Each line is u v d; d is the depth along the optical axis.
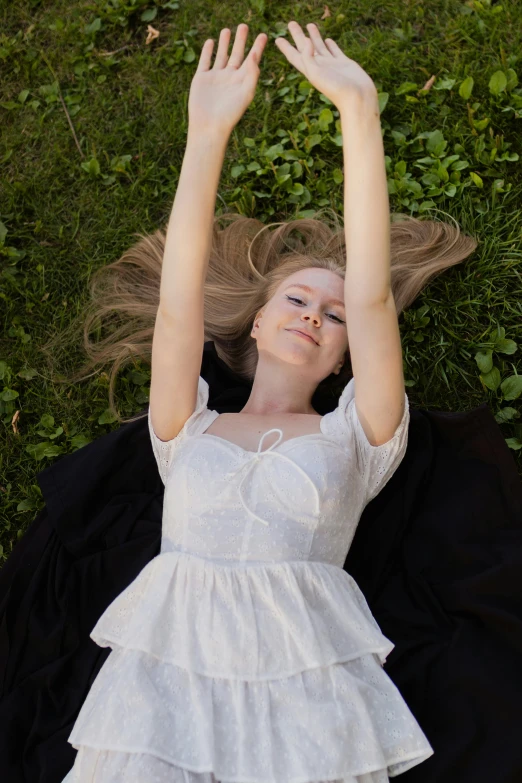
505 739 2.04
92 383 2.88
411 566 2.36
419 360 2.78
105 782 1.71
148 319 2.89
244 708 1.79
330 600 1.96
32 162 3.24
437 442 2.46
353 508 2.13
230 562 1.97
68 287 3.05
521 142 2.96
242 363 2.74
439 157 2.96
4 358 2.95
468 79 2.98
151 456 2.56
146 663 1.86
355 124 2.02
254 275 2.87
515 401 2.67
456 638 2.18
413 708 2.14
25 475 2.78
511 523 2.33
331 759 1.73
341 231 2.89
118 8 3.40
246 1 3.34
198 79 2.17
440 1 3.22
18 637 2.33
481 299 2.80
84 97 3.32
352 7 3.27
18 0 3.47
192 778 1.72
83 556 2.45
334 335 2.35
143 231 3.09
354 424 2.16
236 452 2.08
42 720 2.20
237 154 3.13
